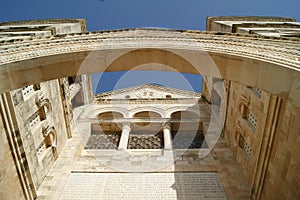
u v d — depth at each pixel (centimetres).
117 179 1297
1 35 1641
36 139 1220
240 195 1154
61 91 1611
